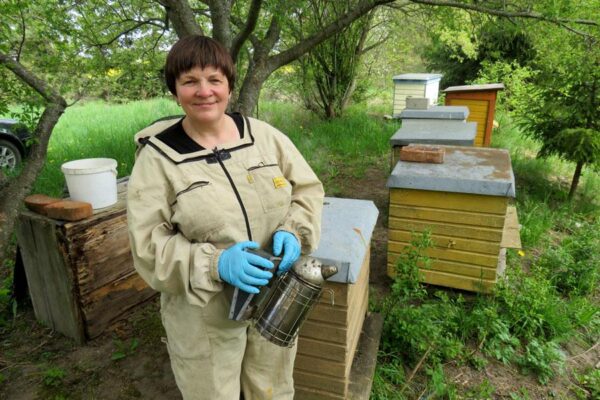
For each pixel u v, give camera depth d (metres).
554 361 2.94
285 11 4.08
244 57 6.52
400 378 2.68
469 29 7.14
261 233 1.61
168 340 1.77
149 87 6.53
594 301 3.80
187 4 4.02
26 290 3.30
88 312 2.92
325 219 2.46
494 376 2.81
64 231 2.72
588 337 3.28
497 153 3.86
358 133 9.12
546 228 5.04
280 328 1.54
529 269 4.14
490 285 3.37
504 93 11.78
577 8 5.44
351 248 2.12
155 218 1.47
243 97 4.67
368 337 2.80
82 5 5.04
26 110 3.81
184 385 1.74
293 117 11.01
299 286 1.52
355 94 12.58
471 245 3.33
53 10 4.36
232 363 1.73
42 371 2.73
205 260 1.44
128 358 2.83
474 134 4.59
